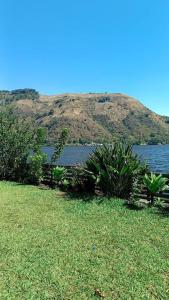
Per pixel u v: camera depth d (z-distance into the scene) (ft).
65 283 20.04
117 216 35.17
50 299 18.31
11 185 58.44
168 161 218.79
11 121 69.46
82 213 36.40
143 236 28.66
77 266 22.48
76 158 232.73
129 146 47.24
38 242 26.94
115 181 45.32
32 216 35.27
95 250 25.30
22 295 18.58
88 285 19.93
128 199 44.04
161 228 30.81
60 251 25.11
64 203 41.52
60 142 63.62
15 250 25.13
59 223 32.55
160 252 25.09
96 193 48.39
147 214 35.94
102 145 48.91
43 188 55.42
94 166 48.57
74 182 50.44
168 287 19.70
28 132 68.23
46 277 20.77
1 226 31.53
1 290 19.06
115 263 23.06
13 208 38.91
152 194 40.63
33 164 60.18
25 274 21.12
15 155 66.39
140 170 45.44
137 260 23.56
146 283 20.21
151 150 407.23
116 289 19.48
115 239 27.89
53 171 56.70
